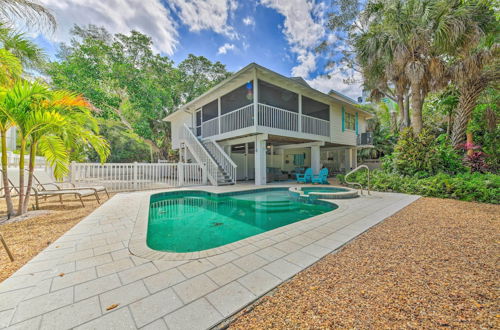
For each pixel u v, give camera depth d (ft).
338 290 5.40
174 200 22.62
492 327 4.07
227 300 5.02
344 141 40.50
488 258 7.05
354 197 19.47
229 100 36.29
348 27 39.55
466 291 5.24
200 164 29.76
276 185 29.27
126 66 45.55
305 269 6.54
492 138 28.17
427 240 8.82
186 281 5.86
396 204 16.24
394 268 6.50
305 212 17.70
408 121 34.45
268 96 33.68
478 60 23.20
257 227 13.76
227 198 23.08
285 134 28.81
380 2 25.66
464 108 27.17
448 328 4.08
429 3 22.20
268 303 4.94
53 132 13.84
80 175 22.40
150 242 10.95
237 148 45.62
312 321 4.33
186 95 61.67
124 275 6.19
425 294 5.16
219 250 7.98
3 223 11.75
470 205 15.48
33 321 4.34
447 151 24.57
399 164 24.68
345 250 7.98
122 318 4.42
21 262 7.13
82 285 5.66
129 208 15.38
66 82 41.32
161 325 4.24
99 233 9.92
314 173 36.09
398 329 4.07
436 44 22.80
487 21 22.03
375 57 27.14
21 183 13.38
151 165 26.76
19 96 11.68
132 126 50.11
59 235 9.78
